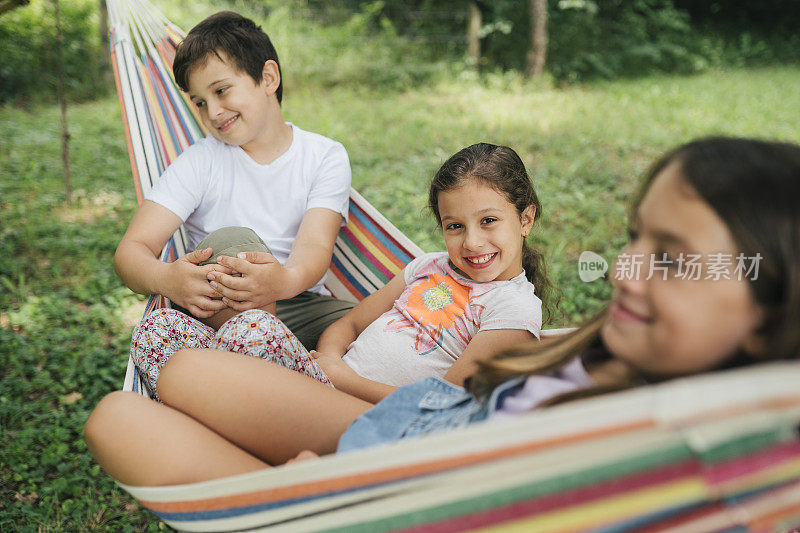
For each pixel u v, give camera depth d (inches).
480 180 74.6
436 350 77.3
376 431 52.1
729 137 41.9
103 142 280.8
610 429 33.4
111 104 353.7
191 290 76.2
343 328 85.4
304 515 44.4
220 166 92.7
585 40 498.6
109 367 128.0
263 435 55.5
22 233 187.9
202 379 54.7
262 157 92.7
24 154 257.4
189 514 48.4
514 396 47.9
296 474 42.8
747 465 34.2
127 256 82.2
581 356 48.5
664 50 537.6
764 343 38.4
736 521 35.7
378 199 207.6
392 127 304.5
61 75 203.9
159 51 106.2
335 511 43.1
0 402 115.9
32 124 306.0
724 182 38.6
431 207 82.9
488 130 299.0
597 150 264.4
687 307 38.7
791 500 36.1
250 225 92.9
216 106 86.6
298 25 431.2
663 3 583.5
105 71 378.0
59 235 190.7
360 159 253.0
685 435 33.6
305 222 90.3
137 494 50.8
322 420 56.1
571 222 187.5
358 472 40.8
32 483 98.0
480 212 74.8
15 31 386.9
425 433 49.1
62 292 159.6
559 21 503.8
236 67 85.7
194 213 94.1
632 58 523.2
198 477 50.8
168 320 69.1
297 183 92.9
